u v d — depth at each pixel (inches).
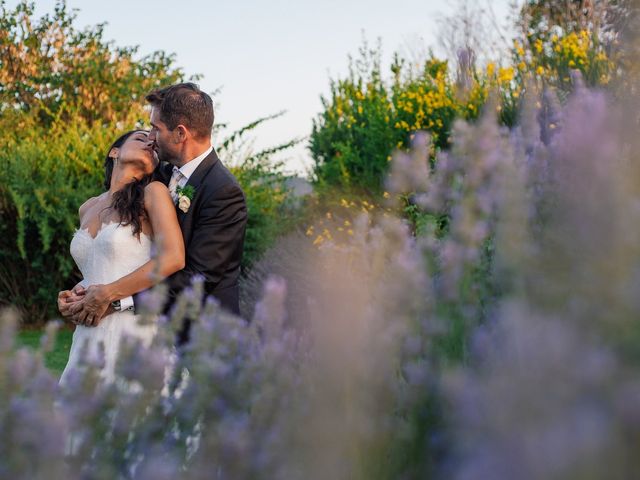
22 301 405.7
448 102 303.0
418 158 77.5
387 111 381.1
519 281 33.8
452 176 72.1
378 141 364.2
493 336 39.2
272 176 435.5
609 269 24.0
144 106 705.0
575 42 267.3
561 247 27.2
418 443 42.4
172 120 113.7
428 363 47.8
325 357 36.2
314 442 35.6
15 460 40.4
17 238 401.4
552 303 28.5
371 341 43.8
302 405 43.1
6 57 746.2
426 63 393.1
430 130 309.6
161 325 60.1
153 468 39.0
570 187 27.4
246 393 52.6
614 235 24.3
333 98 458.6
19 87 722.8
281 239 321.1
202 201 112.0
